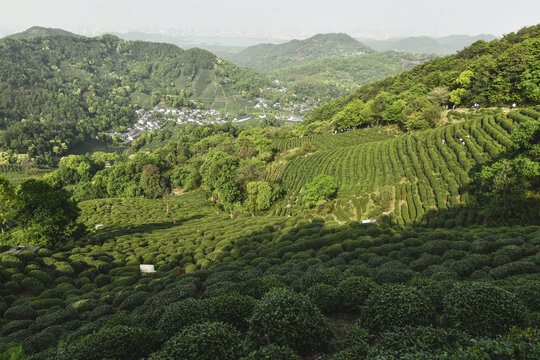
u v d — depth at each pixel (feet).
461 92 281.54
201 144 504.02
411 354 27.07
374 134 321.52
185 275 87.45
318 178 188.44
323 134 396.78
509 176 116.06
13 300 84.53
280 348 31.81
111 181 310.04
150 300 66.80
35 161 590.96
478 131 195.72
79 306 75.72
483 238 89.40
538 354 23.20
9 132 629.92
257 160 304.91
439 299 43.29
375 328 38.09
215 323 34.37
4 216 126.21
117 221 201.05
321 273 57.67
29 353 53.72
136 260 120.57
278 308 36.86
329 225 124.57
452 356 25.21
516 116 189.47
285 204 211.20
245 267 91.30
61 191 140.67
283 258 98.94
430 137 222.48
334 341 40.78
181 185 324.39
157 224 190.08
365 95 536.83
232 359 31.24
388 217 146.20
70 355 34.45
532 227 91.76
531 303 40.34
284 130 532.32
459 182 157.69
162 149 490.49
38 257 110.22
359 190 189.88
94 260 116.06
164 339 39.50
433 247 83.46
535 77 225.15
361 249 90.79
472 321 32.73
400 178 188.55
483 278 59.47
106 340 35.88
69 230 134.62
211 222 187.73
